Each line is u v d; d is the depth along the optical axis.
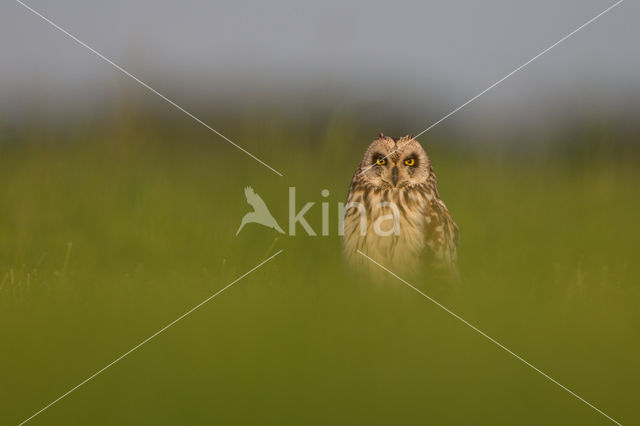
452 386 9.37
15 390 9.36
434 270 19.77
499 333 11.14
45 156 26.38
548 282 15.64
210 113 32.56
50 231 22.11
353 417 8.69
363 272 19.98
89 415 8.74
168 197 23.59
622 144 31.67
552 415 8.66
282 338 10.81
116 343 10.78
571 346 10.48
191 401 9.08
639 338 10.73
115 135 28.55
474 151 36.19
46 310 12.44
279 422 8.62
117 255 21.06
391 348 10.54
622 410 8.83
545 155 33.12
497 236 23.16
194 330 11.34
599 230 23.20
